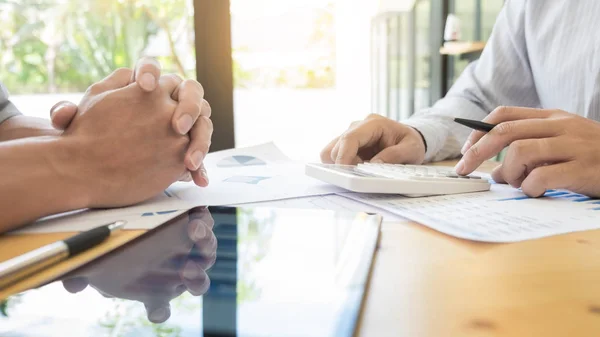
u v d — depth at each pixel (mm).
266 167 625
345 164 569
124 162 391
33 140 374
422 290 197
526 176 427
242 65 1523
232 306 168
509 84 842
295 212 332
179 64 1559
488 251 255
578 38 737
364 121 639
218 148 1261
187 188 481
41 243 296
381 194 431
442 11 2164
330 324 151
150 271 210
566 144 410
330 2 2125
